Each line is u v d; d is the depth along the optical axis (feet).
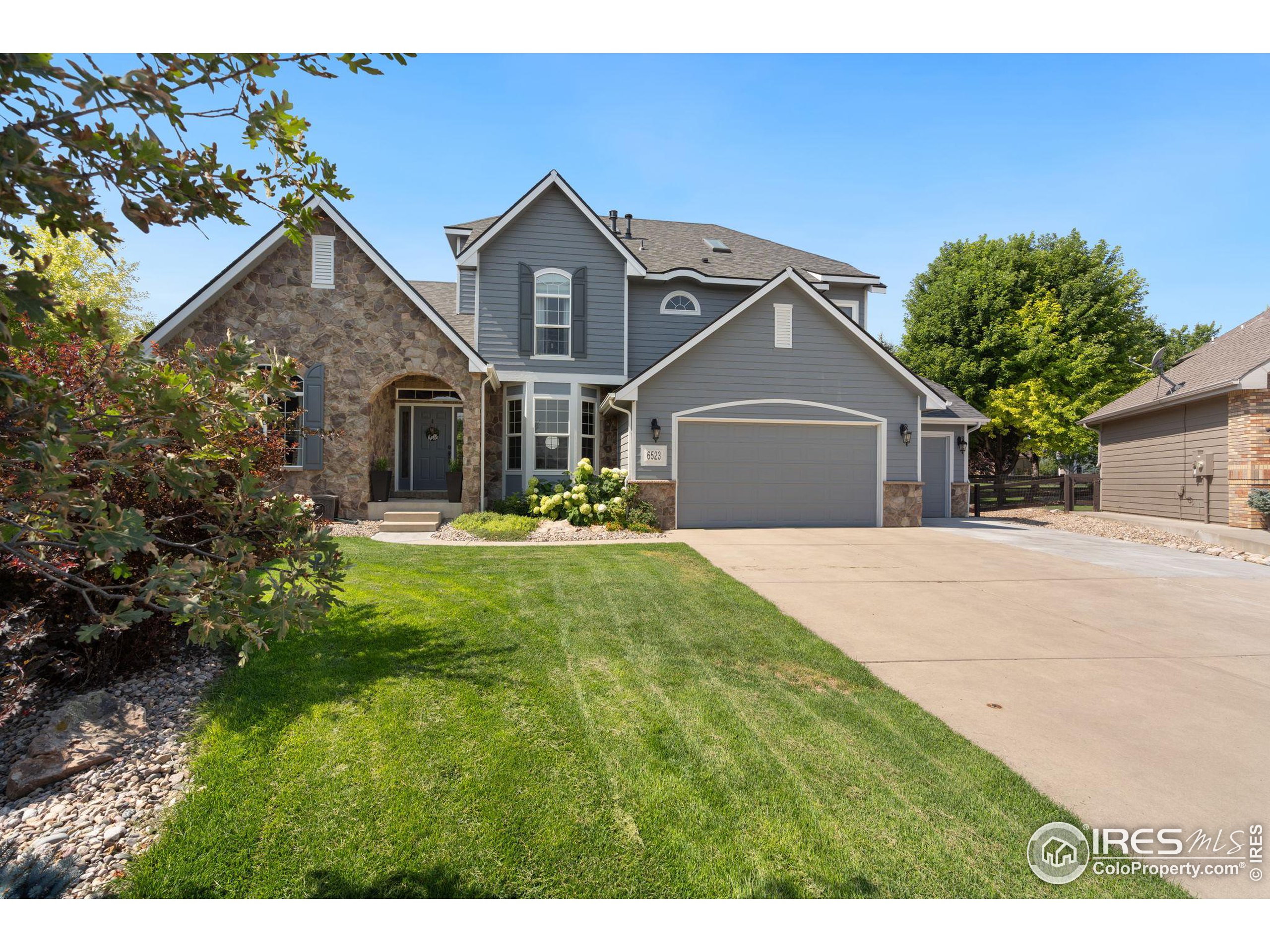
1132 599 22.79
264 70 6.27
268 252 39.93
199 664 14.85
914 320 99.50
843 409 43.70
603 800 9.62
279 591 8.91
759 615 19.84
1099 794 10.00
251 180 6.70
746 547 33.40
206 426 9.20
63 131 5.39
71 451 5.65
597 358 47.85
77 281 64.75
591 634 17.47
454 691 13.35
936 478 56.24
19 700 11.98
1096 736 11.99
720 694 13.70
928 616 20.27
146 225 6.15
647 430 41.75
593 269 48.01
